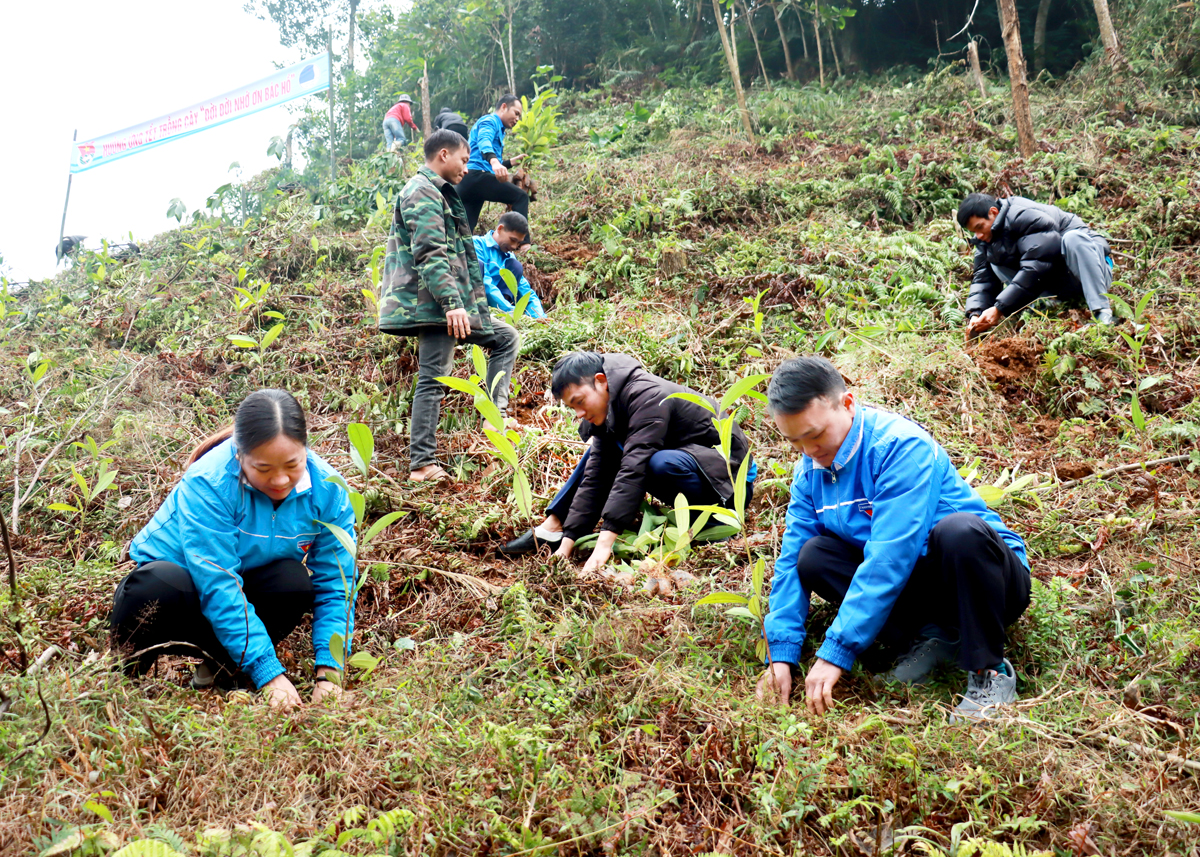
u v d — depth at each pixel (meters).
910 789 1.92
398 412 4.61
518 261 5.81
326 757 2.01
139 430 4.32
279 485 2.37
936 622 2.51
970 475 3.46
